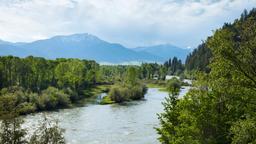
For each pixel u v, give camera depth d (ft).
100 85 570.87
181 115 92.17
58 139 89.61
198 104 86.89
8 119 81.35
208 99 83.35
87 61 635.66
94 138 210.59
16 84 393.09
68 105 362.53
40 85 417.90
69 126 248.11
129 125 253.24
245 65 63.82
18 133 83.41
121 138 210.59
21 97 302.66
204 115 83.82
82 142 200.13
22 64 404.77
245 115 72.79
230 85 66.18
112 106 365.61
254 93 65.72
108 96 414.82
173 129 112.06
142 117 289.94
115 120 275.80
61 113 311.68
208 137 85.92
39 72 417.49
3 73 381.81
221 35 64.80
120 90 402.11
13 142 82.07
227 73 67.82
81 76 476.13
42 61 425.28
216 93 75.46
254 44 63.41
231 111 82.53
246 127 61.16
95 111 327.67
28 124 230.48
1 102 85.81
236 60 63.82
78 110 334.24
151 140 204.44
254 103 66.33
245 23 65.46
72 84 440.86
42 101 322.75
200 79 79.56
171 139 111.14
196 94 86.33
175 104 116.47
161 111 324.60
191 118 86.89
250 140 62.49
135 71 494.59
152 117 289.12
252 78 63.98
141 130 234.58
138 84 483.92
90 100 417.69
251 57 64.03
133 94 425.69
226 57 63.82
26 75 407.85
